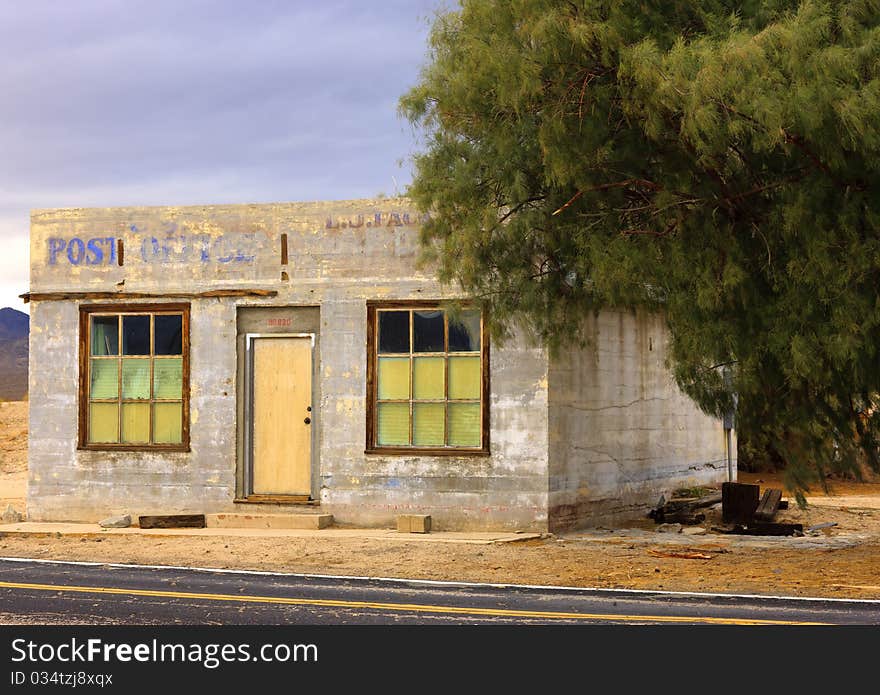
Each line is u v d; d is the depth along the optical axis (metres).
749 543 15.84
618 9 11.80
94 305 18.06
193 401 17.66
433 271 16.81
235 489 17.45
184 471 17.62
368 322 17.08
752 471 29.16
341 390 17.12
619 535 16.61
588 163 12.46
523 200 13.27
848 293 11.48
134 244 18.00
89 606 10.53
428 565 13.45
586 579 12.30
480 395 16.64
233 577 12.51
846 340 11.41
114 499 17.83
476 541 15.41
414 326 17.00
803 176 11.95
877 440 13.60
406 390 16.97
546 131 12.37
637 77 11.45
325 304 17.23
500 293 14.32
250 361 17.55
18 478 27.64
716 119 10.94
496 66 12.06
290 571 12.99
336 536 16.08
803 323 11.92
